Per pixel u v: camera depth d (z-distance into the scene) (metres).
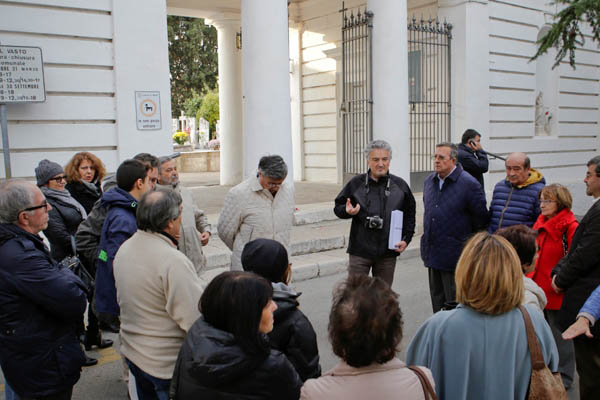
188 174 19.00
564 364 3.93
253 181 4.25
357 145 11.92
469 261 2.16
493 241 2.18
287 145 8.02
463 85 11.02
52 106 6.45
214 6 13.38
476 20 11.02
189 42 24.56
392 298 1.80
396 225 4.59
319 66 14.45
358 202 4.66
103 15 6.71
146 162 3.97
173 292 2.60
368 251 4.64
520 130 12.24
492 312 2.12
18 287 2.54
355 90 11.84
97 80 6.75
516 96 12.06
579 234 3.33
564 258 3.52
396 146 9.45
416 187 11.12
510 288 2.08
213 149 24.19
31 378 2.62
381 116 9.48
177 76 25.03
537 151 12.76
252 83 7.85
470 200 4.61
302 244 7.84
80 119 6.66
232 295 1.91
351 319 1.74
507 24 11.68
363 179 4.75
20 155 6.27
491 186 11.66
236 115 14.02
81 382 4.27
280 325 2.41
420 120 11.65
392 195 4.66
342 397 1.74
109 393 4.07
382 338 1.73
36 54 5.93
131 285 2.67
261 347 1.90
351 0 13.17
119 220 3.42
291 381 1.95
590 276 3.22
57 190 4.64
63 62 6.48
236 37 13.79
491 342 2.11
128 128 6.93
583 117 14.11
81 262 4.32
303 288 6.81
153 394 2.80
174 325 2.67
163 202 2.70
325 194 11.45
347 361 1.79
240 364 1.85
